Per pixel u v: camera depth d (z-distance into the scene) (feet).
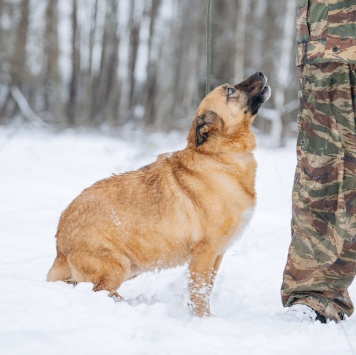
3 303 11.87
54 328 11.08
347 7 13.84
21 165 45.91
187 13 114.73
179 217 15.83
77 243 15.56
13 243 22.70
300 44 14.69
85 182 38.29
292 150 63.31
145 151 50.75
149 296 16.43
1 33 100.17
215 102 16.65
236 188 15.92
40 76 107.24
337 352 10.97
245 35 98.37
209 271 15.70
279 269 19.75
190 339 11.33
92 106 122.31
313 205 14.37
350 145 13.96
